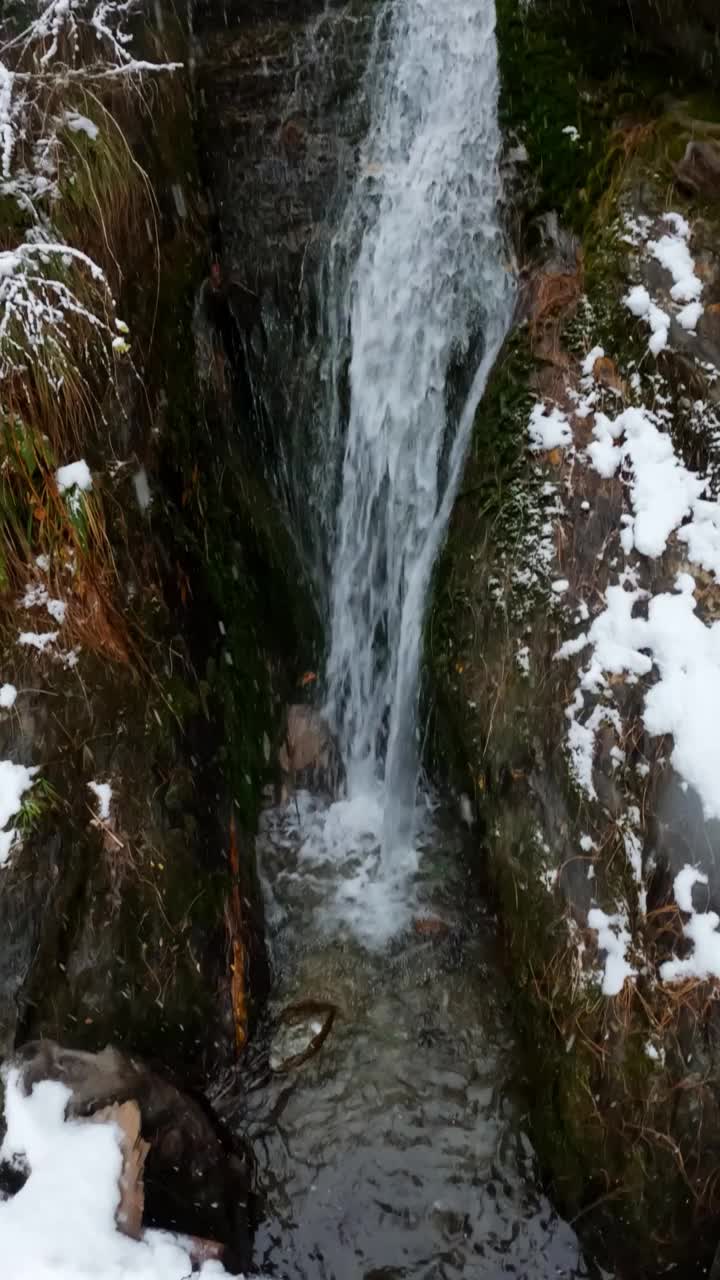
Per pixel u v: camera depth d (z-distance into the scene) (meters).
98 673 3.14
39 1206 2.37
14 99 2.98
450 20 3.77
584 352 3.46
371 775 4.51
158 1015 3.09
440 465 4.14
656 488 3.20
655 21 3.45
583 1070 2.94
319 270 4.13
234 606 4.04
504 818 3.42
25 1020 2.73
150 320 3.48
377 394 4.21
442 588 3.85
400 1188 3.24
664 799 2.93
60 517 3.04
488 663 3.54
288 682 4.52
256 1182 3.25
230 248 4.07
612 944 2.95
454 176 3.87
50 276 3.00
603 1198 2.92
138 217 3.38
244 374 4.30
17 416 2.90
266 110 3.95
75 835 2.96
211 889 3.40
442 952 3.79
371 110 3.98
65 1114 2.58
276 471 4.51
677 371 3.22
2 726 2.95
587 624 3.25
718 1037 2.73
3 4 3.21
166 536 3.53
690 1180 2.75
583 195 3.58
